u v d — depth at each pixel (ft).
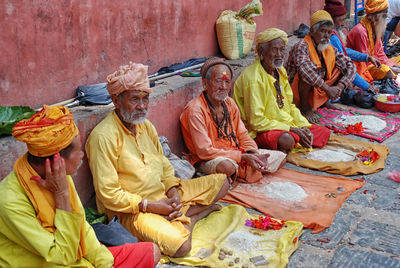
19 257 8.02
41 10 12.55
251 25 21.20
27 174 7.77
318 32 19.86
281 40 16.81
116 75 11.52
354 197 14.70
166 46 18.02
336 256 11.69
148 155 12.40
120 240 10.74
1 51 11.69
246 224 12.84
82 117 12.41
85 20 14.08
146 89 11.48
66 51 13.57
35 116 7.68
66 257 7.98
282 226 12.64
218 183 12.73
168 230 11.30
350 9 36.11
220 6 21.12
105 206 11.59
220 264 11.09
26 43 12.30
